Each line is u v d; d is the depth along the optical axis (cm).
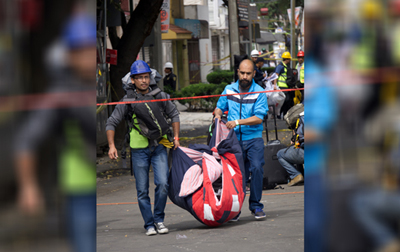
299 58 2128
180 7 5688
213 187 815
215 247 623
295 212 877
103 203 1117
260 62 2081
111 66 2003
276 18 9488
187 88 3391
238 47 3206
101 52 1902
